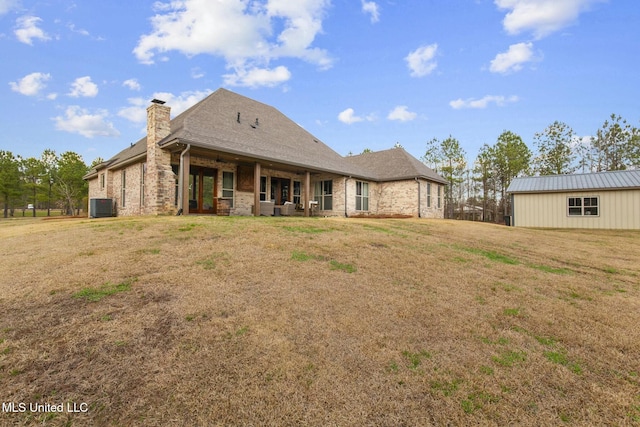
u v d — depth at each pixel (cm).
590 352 335
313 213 1931
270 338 329
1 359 282
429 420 235
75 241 685
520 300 469
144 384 260
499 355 322
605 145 3155
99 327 335
